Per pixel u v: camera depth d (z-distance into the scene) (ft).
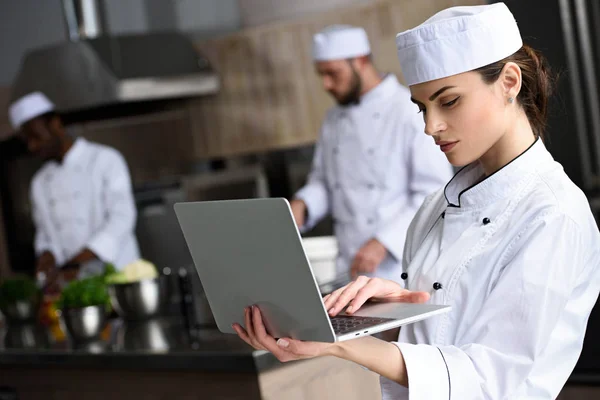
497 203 4.46
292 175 15.26
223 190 16.08
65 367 8.50
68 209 13.94
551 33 11.32
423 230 5.08
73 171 13.88
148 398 7.85
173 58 15.47
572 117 11.34
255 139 15.48
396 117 10.46
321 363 7.36
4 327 10.75
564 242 4.16
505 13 4.38
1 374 9.23
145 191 16.79
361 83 10.69
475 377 4.13
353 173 10.89
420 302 4.47
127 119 16.74
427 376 4.10
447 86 4.29
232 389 7.16
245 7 15.15
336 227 11.40
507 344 4.16
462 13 4.42
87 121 17.07
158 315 9.52
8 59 17.78
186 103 16.17
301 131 14.93
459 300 4.48
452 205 4.70
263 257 4.05
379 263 9.74
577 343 4.38
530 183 4.40
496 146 4.49
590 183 11.40
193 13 15.69
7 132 17.29
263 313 4.29
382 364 4.16
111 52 15.21
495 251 4.37
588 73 11.28
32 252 17.44
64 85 15.31
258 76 15.21
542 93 4.56
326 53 10.62
